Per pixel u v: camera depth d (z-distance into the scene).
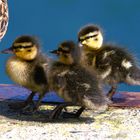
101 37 13.59
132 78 13.47
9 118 12.33
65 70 12.16
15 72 12.54
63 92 12.13
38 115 12.59
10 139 10.99
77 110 12.77
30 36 12.70
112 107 13.27
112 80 13.39
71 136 11.22
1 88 14.40
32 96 12.98
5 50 12.63
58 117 12.34
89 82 12.08
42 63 12.54
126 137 11.20
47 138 11.08
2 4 14.94
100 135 11.30
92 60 13.36
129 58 13.53
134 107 13.30
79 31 13.66
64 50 12.20
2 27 14.92
